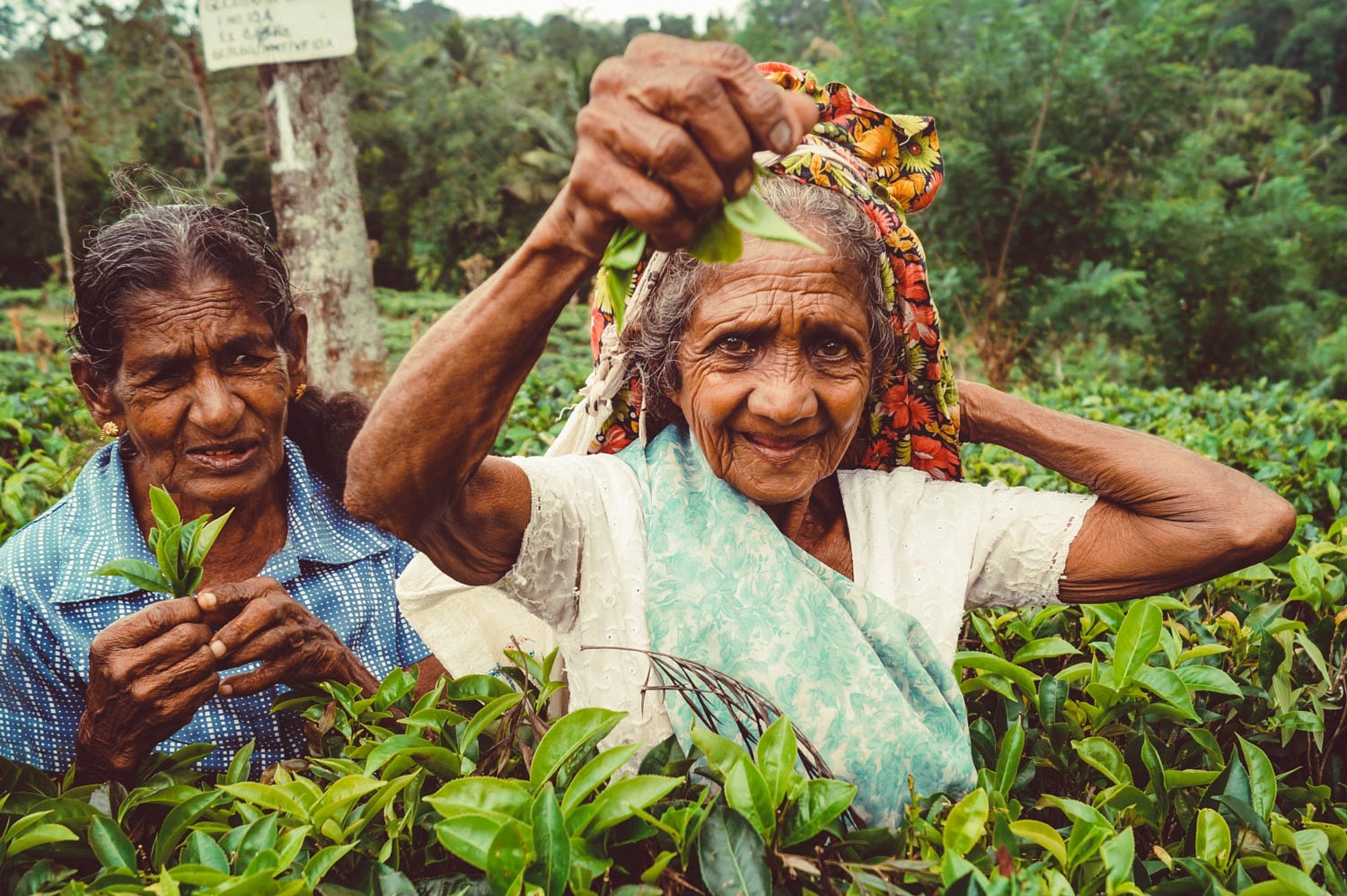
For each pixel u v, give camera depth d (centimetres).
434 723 129
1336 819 153
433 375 107
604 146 91
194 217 165
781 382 126
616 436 155
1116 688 139
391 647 183
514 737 127
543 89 3694
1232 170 1546
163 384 161
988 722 154
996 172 1162
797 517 146
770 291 125
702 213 91
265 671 142
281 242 527
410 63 4528
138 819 131
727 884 98
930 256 1191
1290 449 333
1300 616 194
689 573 133
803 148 134
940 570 147
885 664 138
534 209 3375
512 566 132
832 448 134
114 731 133
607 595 135
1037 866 108
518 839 97
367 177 3441
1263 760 130
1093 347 1429
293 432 188
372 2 3597
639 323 136
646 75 88
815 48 1544
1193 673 145
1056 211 1175
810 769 123
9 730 158
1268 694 162
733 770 104
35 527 171
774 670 129
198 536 134
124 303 156
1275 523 145
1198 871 113
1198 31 1187
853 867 103
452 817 102
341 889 107
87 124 3041
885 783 128
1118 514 152
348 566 183
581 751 124
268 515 181
